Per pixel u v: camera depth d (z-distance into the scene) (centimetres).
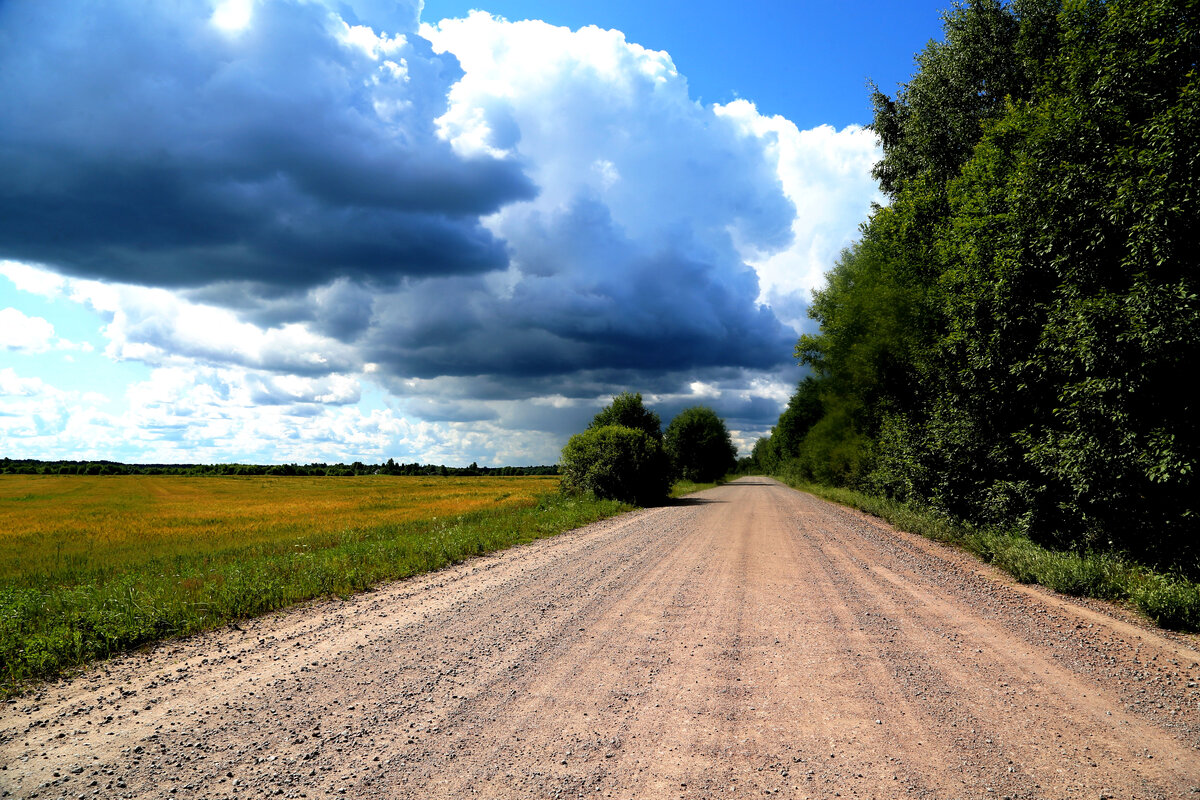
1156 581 722
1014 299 1111
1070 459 909
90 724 410
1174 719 389
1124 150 816
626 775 321
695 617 670
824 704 419
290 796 305
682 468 7206
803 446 4881
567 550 1276
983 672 481
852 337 2622
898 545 1303
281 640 623
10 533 2208
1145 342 764
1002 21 1844
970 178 1388
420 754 351
